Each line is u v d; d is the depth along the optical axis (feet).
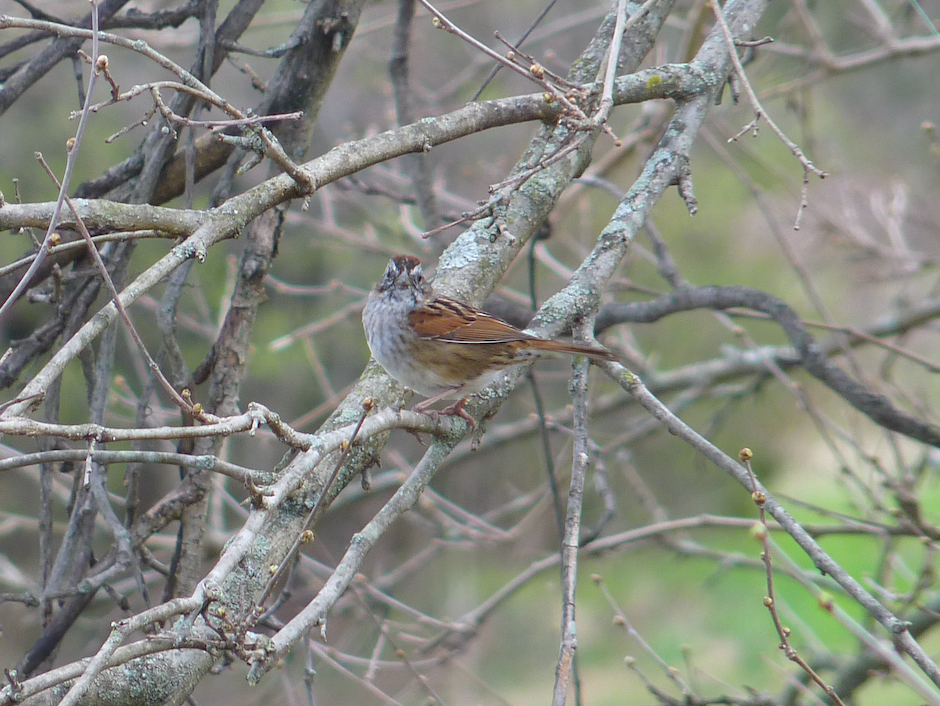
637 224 22.58
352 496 38.19
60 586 21.26
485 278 24.44
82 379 48.16
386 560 56.39
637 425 42.34
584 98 19.84
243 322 23.41
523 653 54.13
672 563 59.06
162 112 15.85
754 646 48.80
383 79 48.39
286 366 54.95
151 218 17.10
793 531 16.46
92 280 22.85
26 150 50.06
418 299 22.90
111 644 12.50
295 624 15.48
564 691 14.17
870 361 61.87
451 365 22.58
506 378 22.61
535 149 25.38
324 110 54.95
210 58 23.22
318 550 57.21
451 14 56.18
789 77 44.39
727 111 45.16
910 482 29.76
